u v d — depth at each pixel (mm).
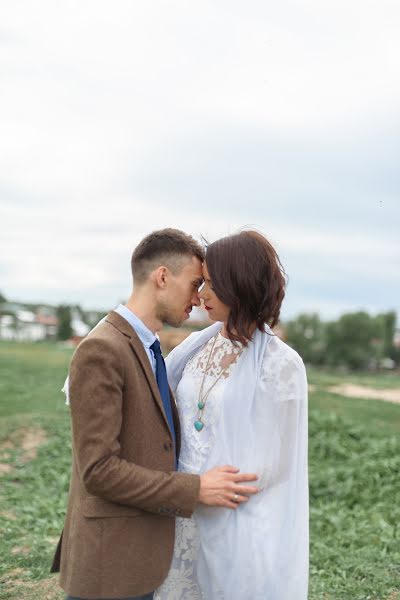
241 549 2863
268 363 2953
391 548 5887
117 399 2676
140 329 2904
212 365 3105
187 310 3023
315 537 6367
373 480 8320
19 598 4648
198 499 2799
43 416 11484
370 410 13680
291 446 2932
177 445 3102
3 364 19484
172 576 3043
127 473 2658
